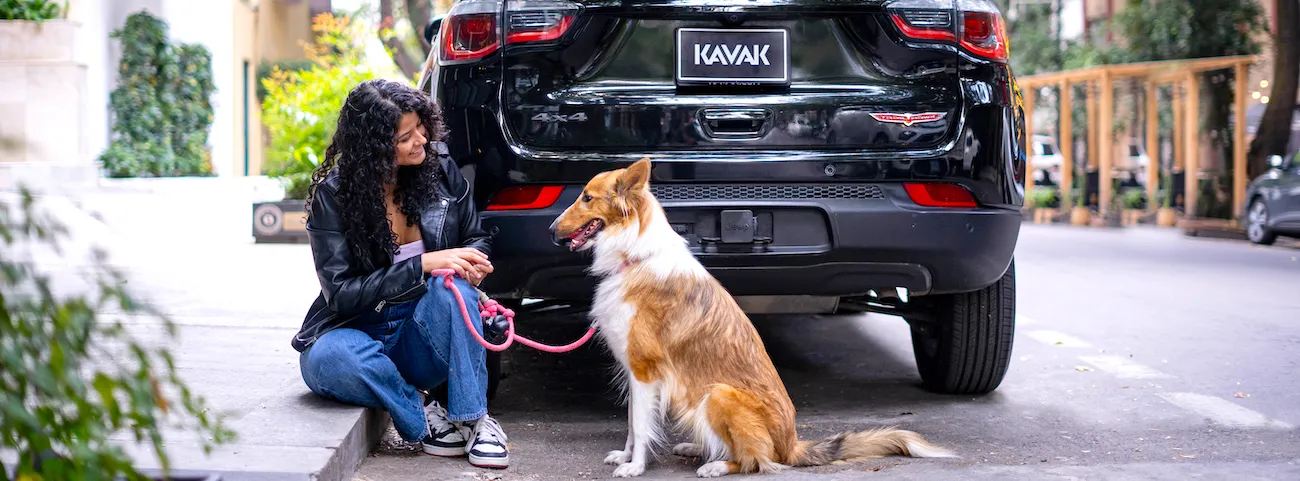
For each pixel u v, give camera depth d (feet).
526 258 13.09
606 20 13.25
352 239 11.83
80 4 48.06
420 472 11.56
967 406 15.67
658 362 11.62
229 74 59.47
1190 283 32.73
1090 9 93.97
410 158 11.84
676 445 12.90
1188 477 11.17
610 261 11.82
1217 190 62.95
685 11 13.29
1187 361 19.43
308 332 12.30
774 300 15.24
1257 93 72.43
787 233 13.25
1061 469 11.55
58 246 6.00
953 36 13.66
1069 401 15.99
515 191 13.16
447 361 12.06
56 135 45.16
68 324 5.69
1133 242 51.37
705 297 11.69
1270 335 22.43
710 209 13.15
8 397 5.67
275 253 35.70
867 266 13.48
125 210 41.34
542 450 12.92
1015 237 14.12
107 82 51.60
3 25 44.75
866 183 13.38
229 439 7.25
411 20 52.60
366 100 11.56
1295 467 11.62
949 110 13.61
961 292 14.62
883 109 13.43
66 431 6.23
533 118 13.17
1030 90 78.02
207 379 13.67
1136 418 14.85
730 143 13.28
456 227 12.58
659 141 13.24
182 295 24.21
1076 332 22.99
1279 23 59.57
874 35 13.61
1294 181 47.32
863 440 11.82
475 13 13.24
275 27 79.97
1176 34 71.92
